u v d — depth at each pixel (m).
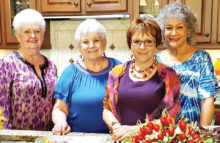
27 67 1.58
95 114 1.50
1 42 2.76
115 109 1.25
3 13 2.70
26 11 1.60
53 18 2.59
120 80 1.28
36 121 1.60
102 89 1.51
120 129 1.15
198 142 0.82
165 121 0.86
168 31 1.45
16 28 1.58
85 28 1.49
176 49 1.51
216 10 2.38
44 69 1.67
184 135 0.81
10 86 1.52
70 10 2.56
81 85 1.53
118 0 2.48
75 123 1.52
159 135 0.81
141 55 1.21
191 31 1.50
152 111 1.20
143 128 0.86
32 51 1.60
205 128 0.97
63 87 1.52
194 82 1.43
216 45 2.44
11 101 1.54
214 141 0.93
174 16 1.42
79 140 1.04
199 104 1.45
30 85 1.54
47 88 1.62
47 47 3.01
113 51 2.98
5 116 1.49
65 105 1.52
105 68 1.58
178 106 1.20
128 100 1.22
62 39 3.03
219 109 2.27
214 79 1.45
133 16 2.50
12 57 1.57
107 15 2.50
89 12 2.55
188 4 2.41
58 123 1.32
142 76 1.24
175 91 1.21
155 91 1.20
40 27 1.60
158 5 2.49
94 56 1.51
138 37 1.19
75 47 3.03
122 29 2.92
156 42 1.23
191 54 1.48
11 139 1.19
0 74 1.48
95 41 1.50
